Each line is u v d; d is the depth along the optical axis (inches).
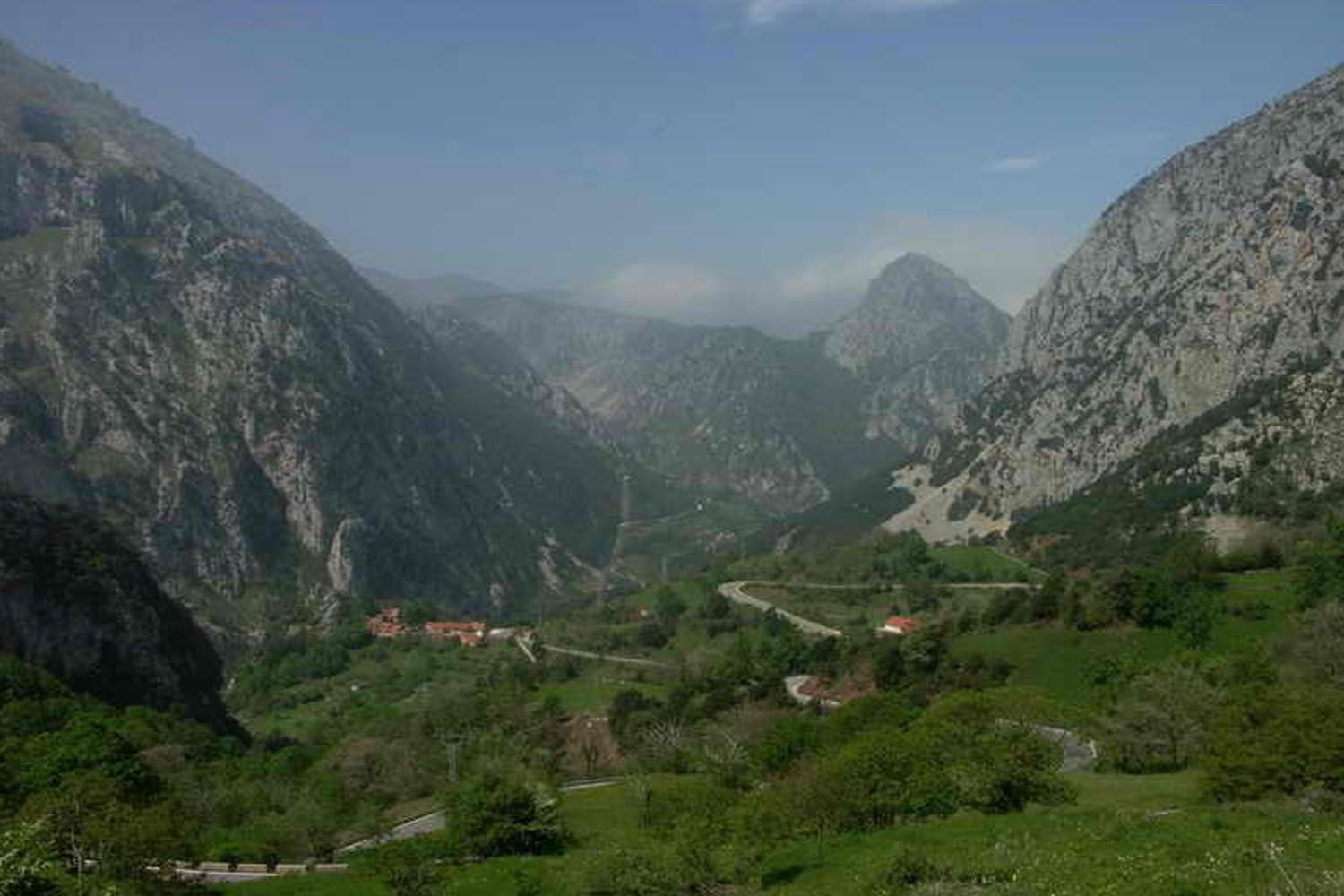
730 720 5167.3
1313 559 5408.5
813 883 1895.9
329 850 3538.4
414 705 7450.8
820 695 5812.0
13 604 6407.5
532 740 5492.1
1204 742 2974.9
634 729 5433.1
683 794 2819.9
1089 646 5280.5
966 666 5408.5
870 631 7421.3
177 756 4771.2
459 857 2901.1
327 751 5895.7
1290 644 4180.6
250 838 3533.5
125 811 2405.3
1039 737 2605.8
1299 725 2212.1
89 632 6820.9
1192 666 4065.0
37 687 5319.9
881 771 2379.4
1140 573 5521.7
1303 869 1299.2
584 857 2252.7
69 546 7224.4
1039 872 1569.9
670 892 1966.0
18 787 3358.8
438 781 4803.2
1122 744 3095.5
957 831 2097.7
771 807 2358.5
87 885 1469.0
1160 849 1626.5
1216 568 6382.9
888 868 1695.4
